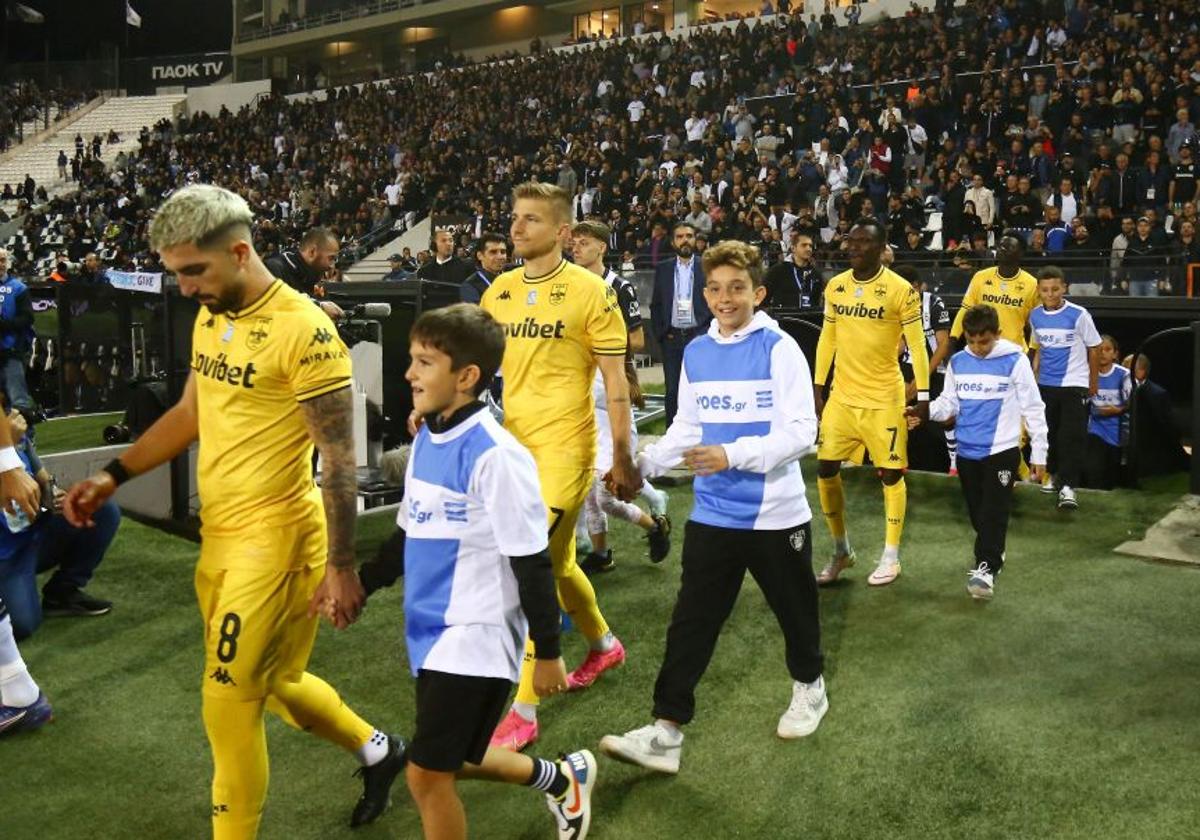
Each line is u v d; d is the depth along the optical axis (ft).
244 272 8.65
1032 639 14.84
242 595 8.77
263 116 106.11
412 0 121.08
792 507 11.43
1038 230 41.32
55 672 14.44
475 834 10.30
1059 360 22.67
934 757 11.46
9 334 27.99
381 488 21.35
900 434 17.52
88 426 33.27
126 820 10.72
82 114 121.19
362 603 8.77
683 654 11.26
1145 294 31.27
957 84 59.00
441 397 8.14
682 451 11.94
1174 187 43.50
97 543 16.55
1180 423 27.35
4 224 91.81
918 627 15.44
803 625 11.80
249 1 136.46
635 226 55.88
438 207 71.97
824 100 60.90
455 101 91.50
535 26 119.24
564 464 12.38
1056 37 58.70
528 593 7.98
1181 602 16.19
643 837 10.10
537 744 12.02
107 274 39.52
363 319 21.97
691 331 26.89
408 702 13.29
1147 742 11.68
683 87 74.64
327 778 11.46
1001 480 16.57
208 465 9.04
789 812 10.46
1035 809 10.36
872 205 49.14
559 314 12.30
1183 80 49.96
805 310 29.25
